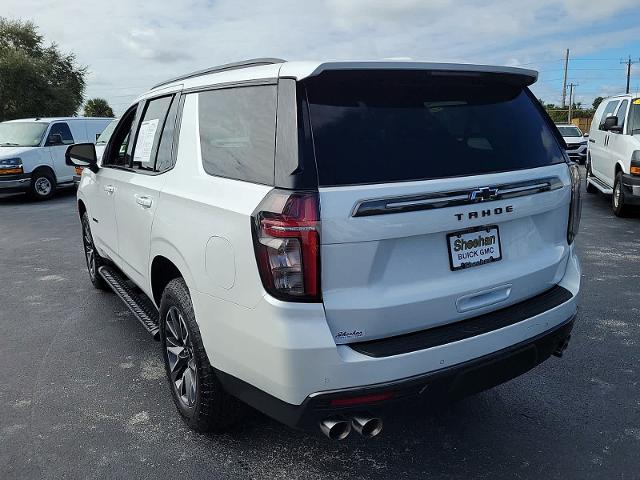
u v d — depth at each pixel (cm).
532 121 305
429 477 283
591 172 1241
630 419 333
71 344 457
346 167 236
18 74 3934
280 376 234
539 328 278
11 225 1045
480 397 359
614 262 680
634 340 446
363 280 236
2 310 544
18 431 329
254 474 288
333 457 301
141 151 390
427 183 245
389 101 258
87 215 558
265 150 249
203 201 277
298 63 249
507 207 269
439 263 254
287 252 227
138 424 335
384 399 237
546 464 292
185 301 300
